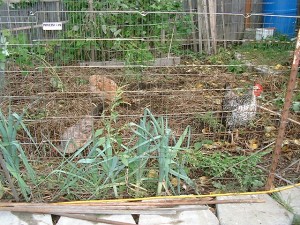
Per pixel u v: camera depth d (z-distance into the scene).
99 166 1.45
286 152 1.69
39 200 1.37
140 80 2.28
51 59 2.61
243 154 1.64
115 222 1.28
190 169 1.54
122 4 2.70
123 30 2.75
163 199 1.38
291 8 3.31
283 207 1.35
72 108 1.91
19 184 1.34
